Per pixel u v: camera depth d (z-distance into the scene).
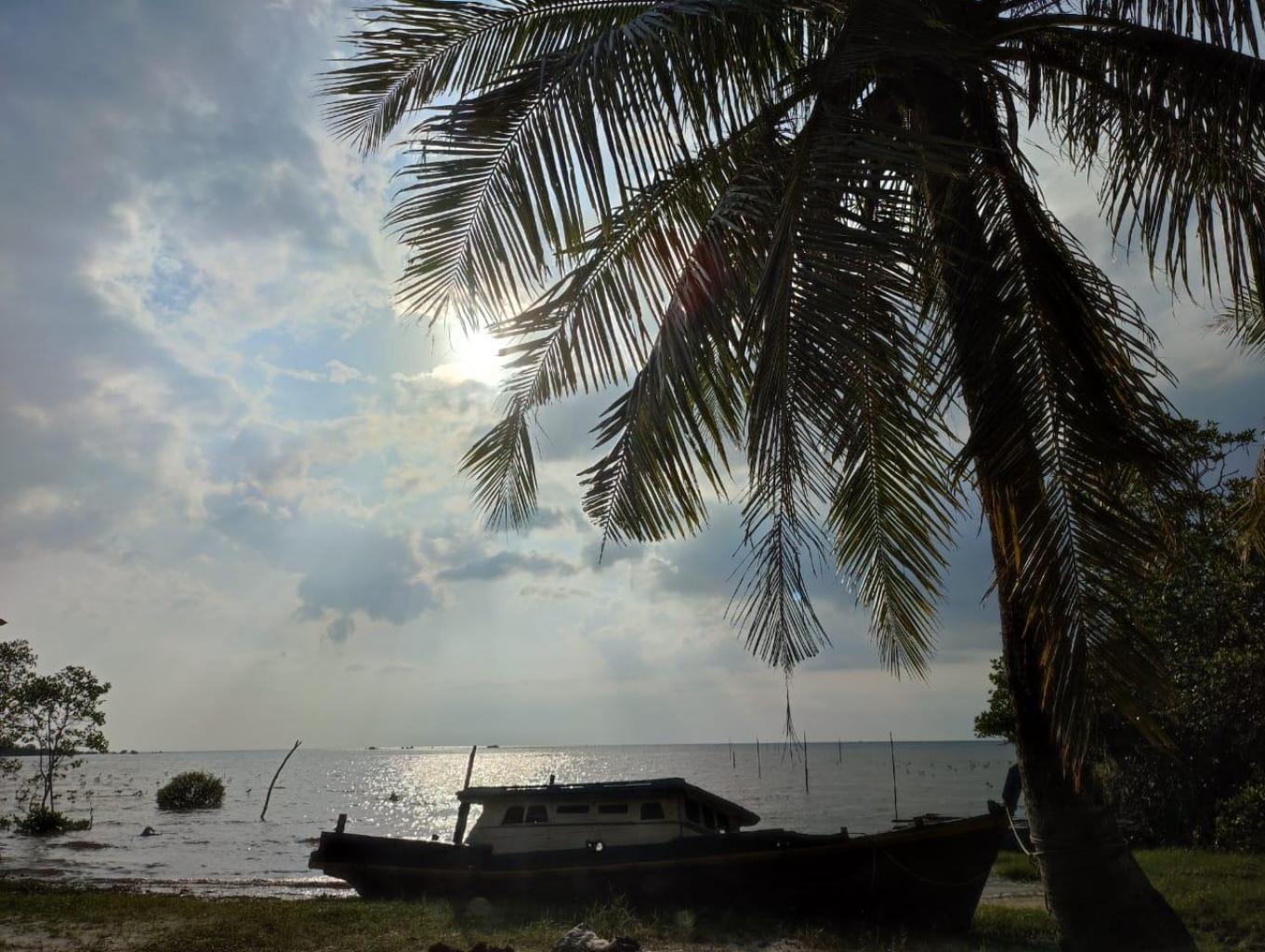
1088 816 5.67
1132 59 5.69
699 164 5.99
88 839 33.75
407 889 14.73
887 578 6.34
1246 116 5.10
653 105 5.14
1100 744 4.98
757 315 4.24
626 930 11.86
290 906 14.07
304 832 39.94
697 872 13.05
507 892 13.97
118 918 12.36
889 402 4.18
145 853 29.47
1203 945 9.30
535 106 5.47
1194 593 15.86
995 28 5.93
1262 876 13.65
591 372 6.55
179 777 54.19
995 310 5.25
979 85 5.89
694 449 5.47
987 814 11.66
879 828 36.25
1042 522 4.71
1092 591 4.45
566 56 5.43
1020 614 5.89
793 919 12.48
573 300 6.55
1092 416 4.77
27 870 23.27
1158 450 4.77
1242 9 5.10
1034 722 5.82
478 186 5.79
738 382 5.81
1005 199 5.73
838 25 5.54
